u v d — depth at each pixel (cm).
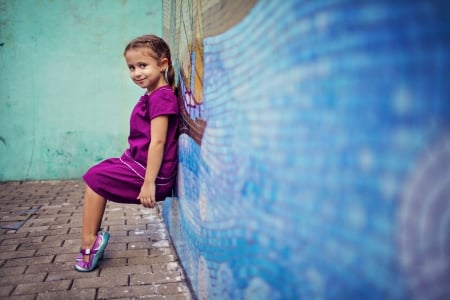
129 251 267
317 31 89
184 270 222
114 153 491
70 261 252
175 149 234
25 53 457
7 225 319
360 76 83
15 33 451
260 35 109
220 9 140
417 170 80
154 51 218
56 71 466
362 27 83
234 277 132
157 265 245
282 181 102
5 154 467
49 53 462
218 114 144
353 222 86
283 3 98
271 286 109
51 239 290
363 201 85
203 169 167
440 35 77
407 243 82
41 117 470
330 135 89
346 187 87
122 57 477
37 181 475
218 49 143
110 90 480
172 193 263
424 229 81
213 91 150
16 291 213
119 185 230
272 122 105
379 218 83
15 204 380
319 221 93
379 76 81
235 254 131
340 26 85
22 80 461
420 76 78
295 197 98
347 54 85
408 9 78
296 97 95
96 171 231
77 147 482
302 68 94
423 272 82
